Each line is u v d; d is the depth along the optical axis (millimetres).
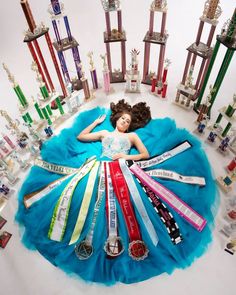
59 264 2150
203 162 2645
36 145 2877
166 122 2957
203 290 2059
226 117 2611
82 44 4211
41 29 2689
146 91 3490
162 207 2291
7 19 4477
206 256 2203
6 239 2320
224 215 2412
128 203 2279
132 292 2047
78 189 2338
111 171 2439
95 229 2197
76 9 4707
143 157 2660
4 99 3479
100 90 3535
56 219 2260
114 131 2852
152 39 3018
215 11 2531
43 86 2826
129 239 2160
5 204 2549
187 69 3117
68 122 3197
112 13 4648
